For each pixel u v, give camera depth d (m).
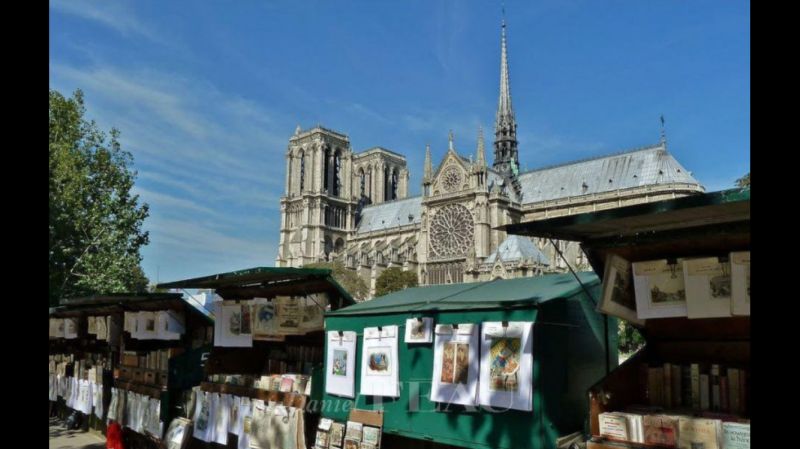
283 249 181.88
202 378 21.67
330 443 14.87
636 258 11.01
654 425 9.15
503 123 150.62
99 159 48.75
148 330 23.94
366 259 144.50
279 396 16.53
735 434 8.39
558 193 134.12
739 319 10.41
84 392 27.91
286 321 18.08
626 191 120.94
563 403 11.43
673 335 11.44
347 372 15.16
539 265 103.38
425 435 12.99
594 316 12.80
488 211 126.88
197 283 19.70
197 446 20.06
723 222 9.20
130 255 48.19
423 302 14.22
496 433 11.67
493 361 11.81
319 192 176.62
